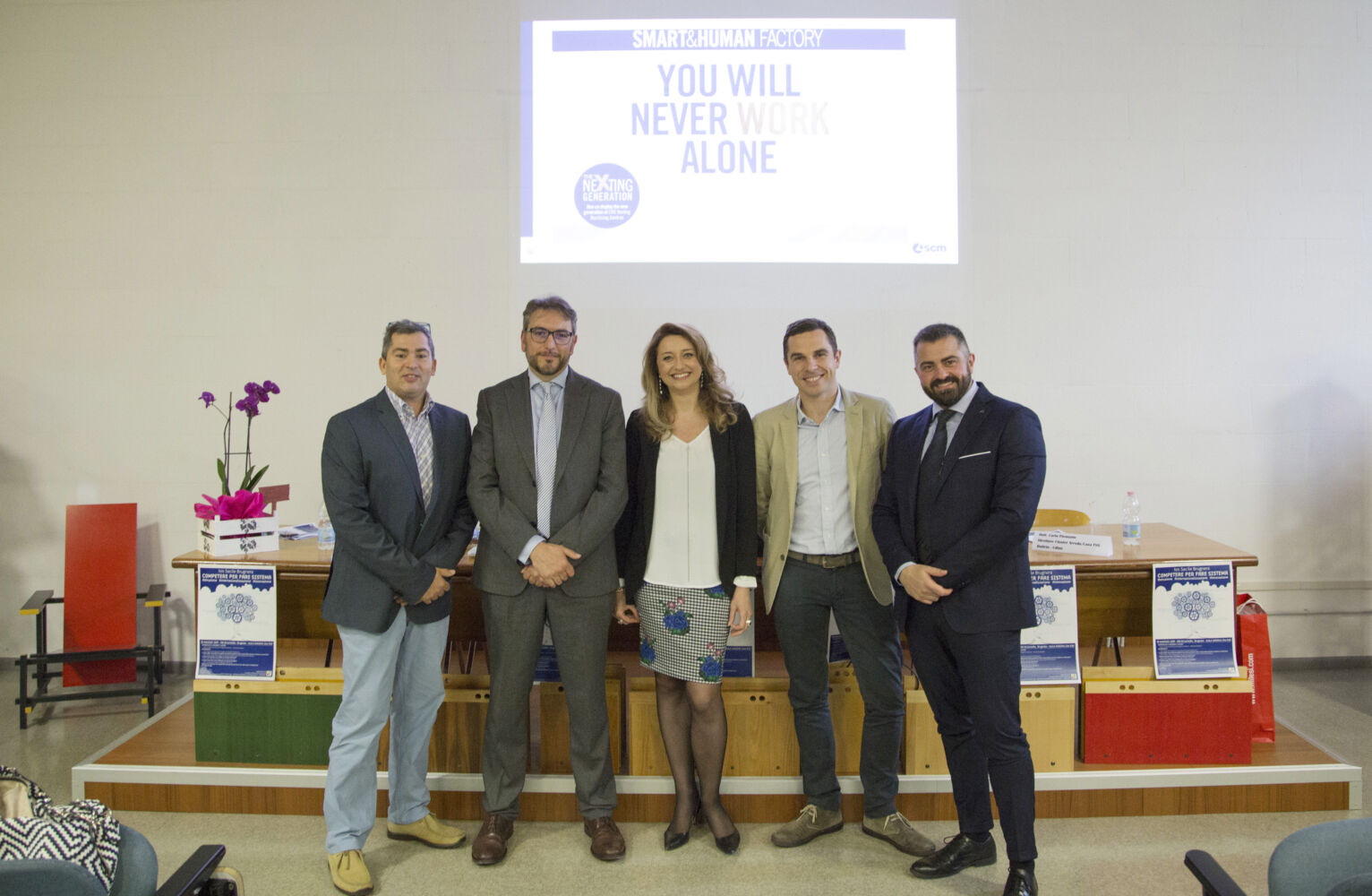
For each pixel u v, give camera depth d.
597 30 3.99
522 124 4.01
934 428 2.30
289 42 4.02
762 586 2.60
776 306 4.01
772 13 3.98
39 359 4.06
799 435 2.48
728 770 2.73
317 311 4.05
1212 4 3.98
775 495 2.48
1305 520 4.07
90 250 4.04
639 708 2.71
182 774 2.74
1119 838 2.56
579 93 4.00
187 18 4.02
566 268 4.02
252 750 2.77
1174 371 4.04
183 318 4.05
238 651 2.77
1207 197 4.01
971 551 2.12
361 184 4.04
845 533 2.44
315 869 2.42
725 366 4.02
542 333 2.37
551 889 2.33
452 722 2.75
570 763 2.69
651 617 2.41
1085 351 4.04
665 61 3.98
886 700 2.47
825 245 4.00
